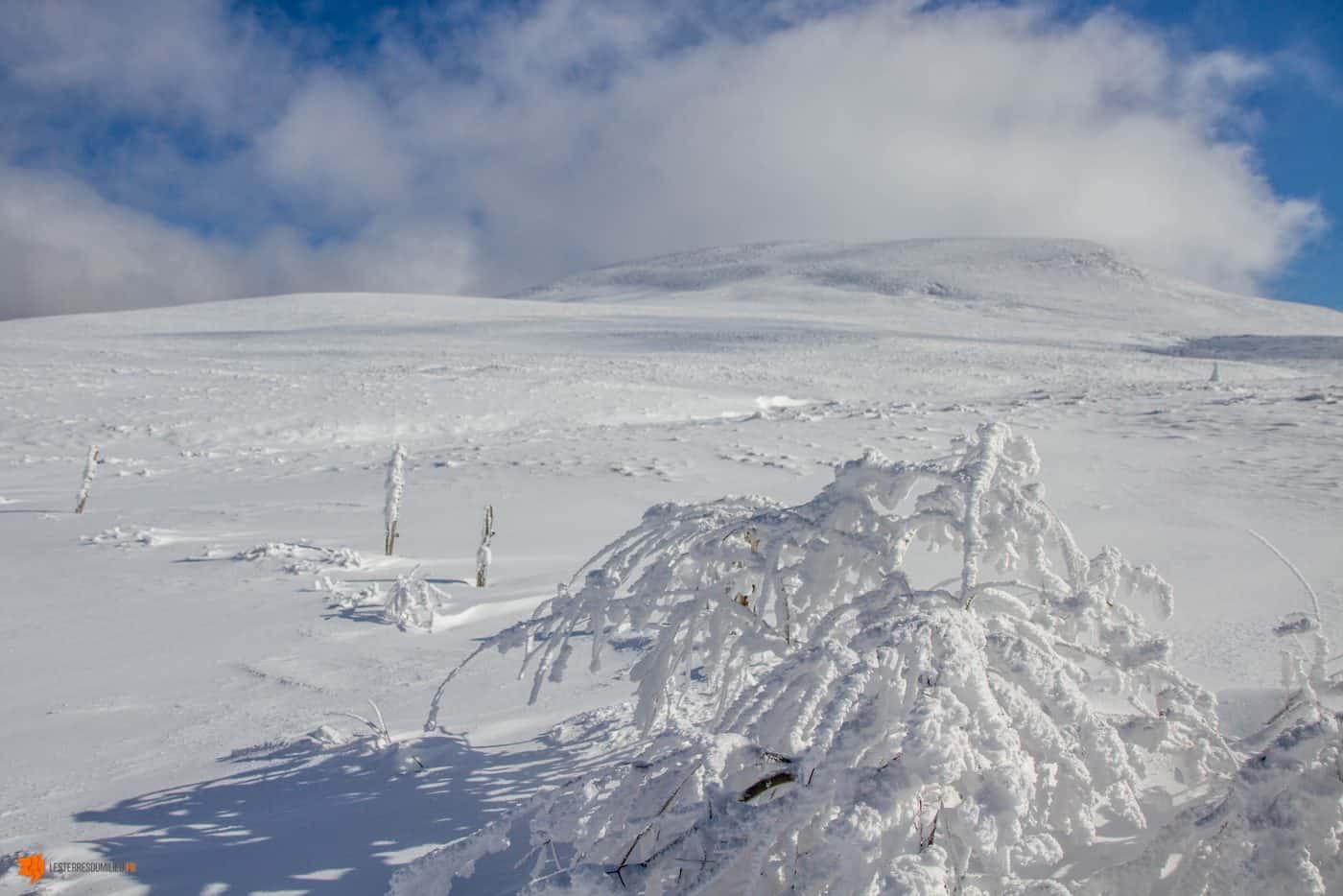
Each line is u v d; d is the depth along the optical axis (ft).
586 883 5.18
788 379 112.06
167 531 32.55
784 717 5.96
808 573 7.37
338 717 12.70
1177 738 7.11
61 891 7.46
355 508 37.83
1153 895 5.72
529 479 43.09
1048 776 5.66
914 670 5.55
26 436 65.36
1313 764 5.31
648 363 128.26
